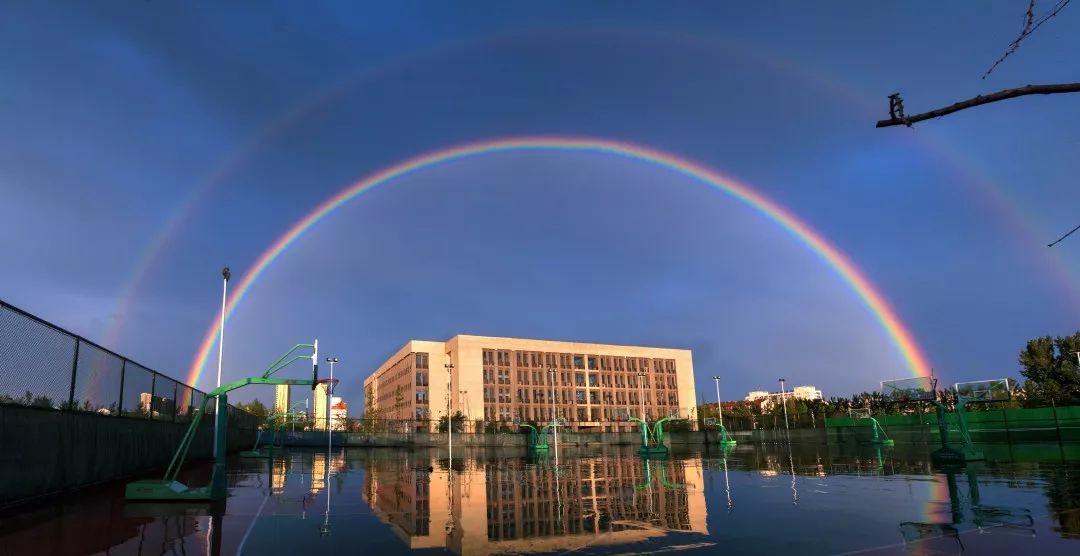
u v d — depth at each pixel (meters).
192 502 14.82
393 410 159.38
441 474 27.56
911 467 27.55
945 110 4.82
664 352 156.62
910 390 57.41
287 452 55.47
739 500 16.19
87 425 17.22
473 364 133.25
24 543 9.38
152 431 23.95
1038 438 53.59
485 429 110.94
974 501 14.85
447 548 9.81
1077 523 11.45
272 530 11.12
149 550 9.10
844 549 9.41
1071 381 70.25
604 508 15.05
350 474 26.77
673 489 19.62
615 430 143.50
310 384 17.33
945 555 8.84
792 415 98.00
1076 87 4.40
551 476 26.39
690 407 154.50
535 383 139.25
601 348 148.88
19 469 13.49
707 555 9.15
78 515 12.34
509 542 10.40
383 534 10.96
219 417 15.85
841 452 47.72
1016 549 9.18
